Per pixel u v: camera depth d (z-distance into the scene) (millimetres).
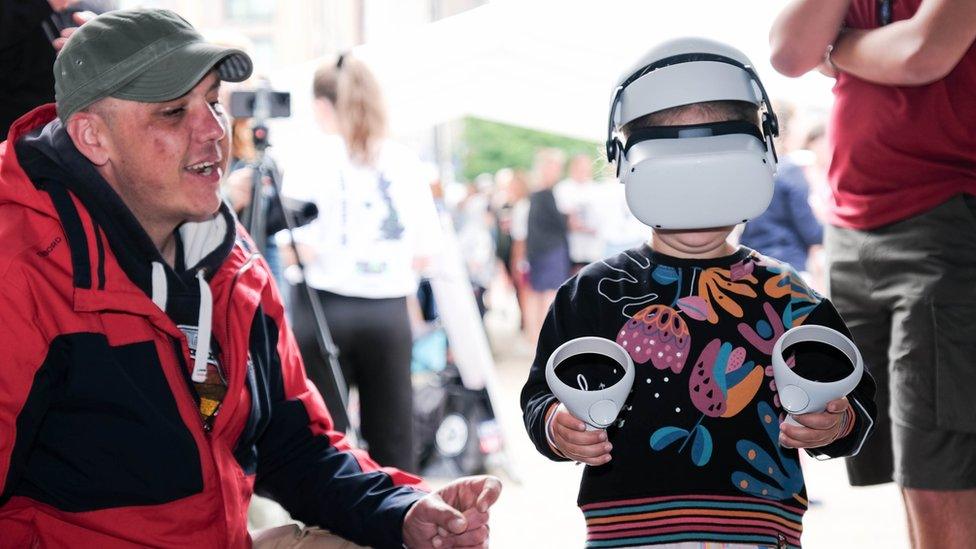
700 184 1446
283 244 3537
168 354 1652
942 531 2191
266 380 1836
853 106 2270
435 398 4867
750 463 1492
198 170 1666
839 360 1511
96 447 1615
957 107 2135
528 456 5359
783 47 2305
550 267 9227
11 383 1534
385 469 1902
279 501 1924
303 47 16266
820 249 4609
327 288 3748
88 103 1611
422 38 4793
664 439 1496
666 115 1498
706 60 1510
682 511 1482
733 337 1517
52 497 1627
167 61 1614
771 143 1551
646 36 4781
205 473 1669
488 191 10633
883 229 2238
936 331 2154
